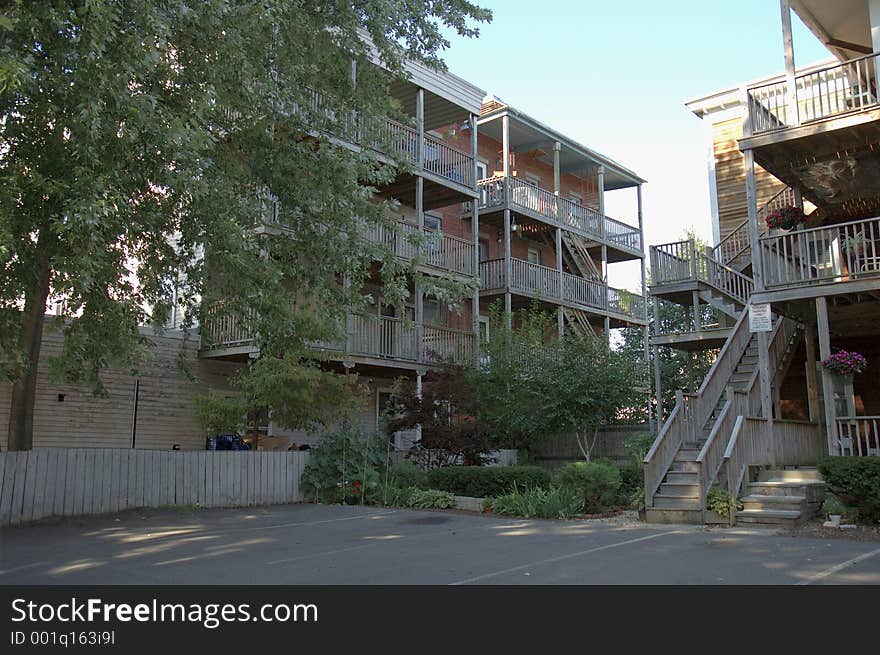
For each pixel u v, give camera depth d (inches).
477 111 967.0
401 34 518.6
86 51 327.6
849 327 647.1
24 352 422.6
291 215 500.4
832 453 497.4
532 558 328.2
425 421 689.0
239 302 451.8
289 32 478.0
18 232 376.2
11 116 381.7
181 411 745.0
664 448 508.1
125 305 442.9
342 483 605.6
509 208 1013.2
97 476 493.7
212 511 530.6
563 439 890.1
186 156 365.7
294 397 589.3
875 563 303.6
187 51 425.7
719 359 600.7
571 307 1076.5
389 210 517.3
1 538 390.9
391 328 814.5
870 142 530.9
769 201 745.6
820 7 584.4
